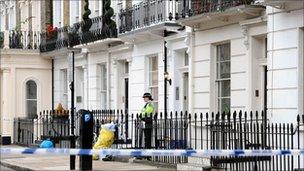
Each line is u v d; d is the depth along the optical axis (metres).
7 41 88.38
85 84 77.00
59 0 88.25
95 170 42.88
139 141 52.19
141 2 61.56
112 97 70.50
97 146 50.88
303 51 41.06
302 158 40.16
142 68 63.41
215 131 42.75
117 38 66.25
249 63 46.53
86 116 42.09
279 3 41.25
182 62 57.72
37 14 91.88
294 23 41.22
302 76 41.00
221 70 50.88
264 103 46.19
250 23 45.94
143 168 44.03
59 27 86.62
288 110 41.59
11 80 86.81
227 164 40.47
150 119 49.59
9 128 85.56
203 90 52.06
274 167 38.91
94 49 73.69
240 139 39.97
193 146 49.88
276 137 38.56
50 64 88.69
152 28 58.00
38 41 88.75
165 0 57.25
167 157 46.12
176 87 57.72
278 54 42.44
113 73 70.25
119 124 58.94
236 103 48.03
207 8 49.38
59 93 86.38
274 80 42.72
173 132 51.62
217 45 51.12
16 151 29.28
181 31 55.53
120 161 49.94
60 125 67.81
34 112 87.81
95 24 71.81
